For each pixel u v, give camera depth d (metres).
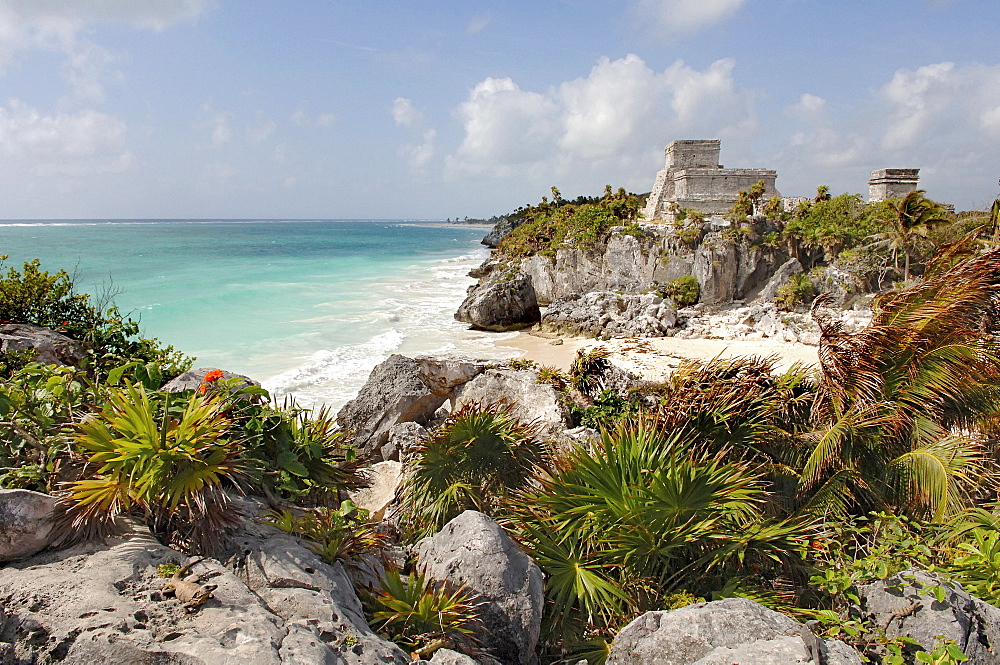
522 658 4.14
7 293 7.96
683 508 5.02
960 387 6.51
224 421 4.11
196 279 48.31
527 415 10.32
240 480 4.35
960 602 4.05
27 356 6.56
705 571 4.96
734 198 54.62
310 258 77.94
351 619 3.44
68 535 3.50
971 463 6.09
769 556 4.91
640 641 3.74
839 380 6.86
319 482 5.30
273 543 3.83
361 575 4.23
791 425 7.33
